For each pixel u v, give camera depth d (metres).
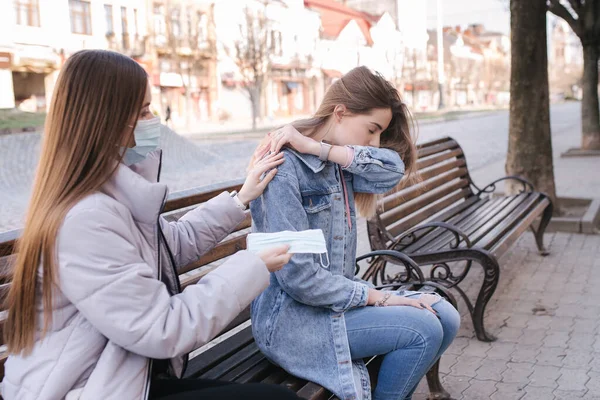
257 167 2.12
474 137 24.41
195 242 2.09
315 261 2.17
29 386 1.53
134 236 1.63
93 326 1.56
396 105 2.29
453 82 76.81
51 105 1.61
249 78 35.78
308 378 2.07
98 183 1.58
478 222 4.64
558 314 4.16
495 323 4.04
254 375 2.15
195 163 15.48
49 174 1.57
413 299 2.23
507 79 89.00
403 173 2.28
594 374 3.24
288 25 46.75
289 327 2.11
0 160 13.22
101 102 1.58
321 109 2.30
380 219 3.72
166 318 1.57
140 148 1.73
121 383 1.55
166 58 36.50
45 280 1.52
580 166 12.72
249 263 1.71
